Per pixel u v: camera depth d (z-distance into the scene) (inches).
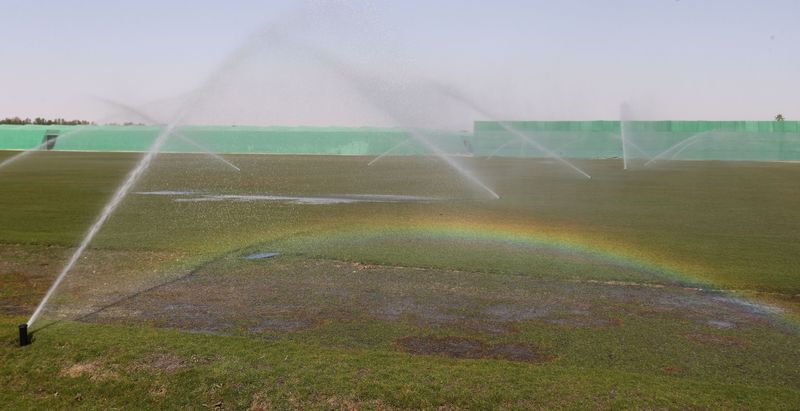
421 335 264.2
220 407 198.2
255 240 500.1
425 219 638.5
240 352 232.1
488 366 220.5
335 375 211.3
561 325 280.4
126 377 215.0
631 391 199.3
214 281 360.5
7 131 2834.6
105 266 401.4
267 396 200.5
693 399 194.4
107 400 204.8
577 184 1120.2
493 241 500.7
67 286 348.5
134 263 410.6
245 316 290.7
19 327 241.3
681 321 288.4
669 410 187.9
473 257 433.1
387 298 323.9
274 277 370.9
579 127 2588.6
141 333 254.2
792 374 224.4
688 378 217.9
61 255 437.4
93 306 307.6
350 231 552.1
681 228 580.1
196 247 467.5
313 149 2837.1
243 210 710.5
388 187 1039.6
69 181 1078.4
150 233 534.9
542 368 219.0
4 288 344.8
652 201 828.6
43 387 213.0
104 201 780.6
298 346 240.5
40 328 263.0
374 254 441.7
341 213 687.7
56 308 303.7
